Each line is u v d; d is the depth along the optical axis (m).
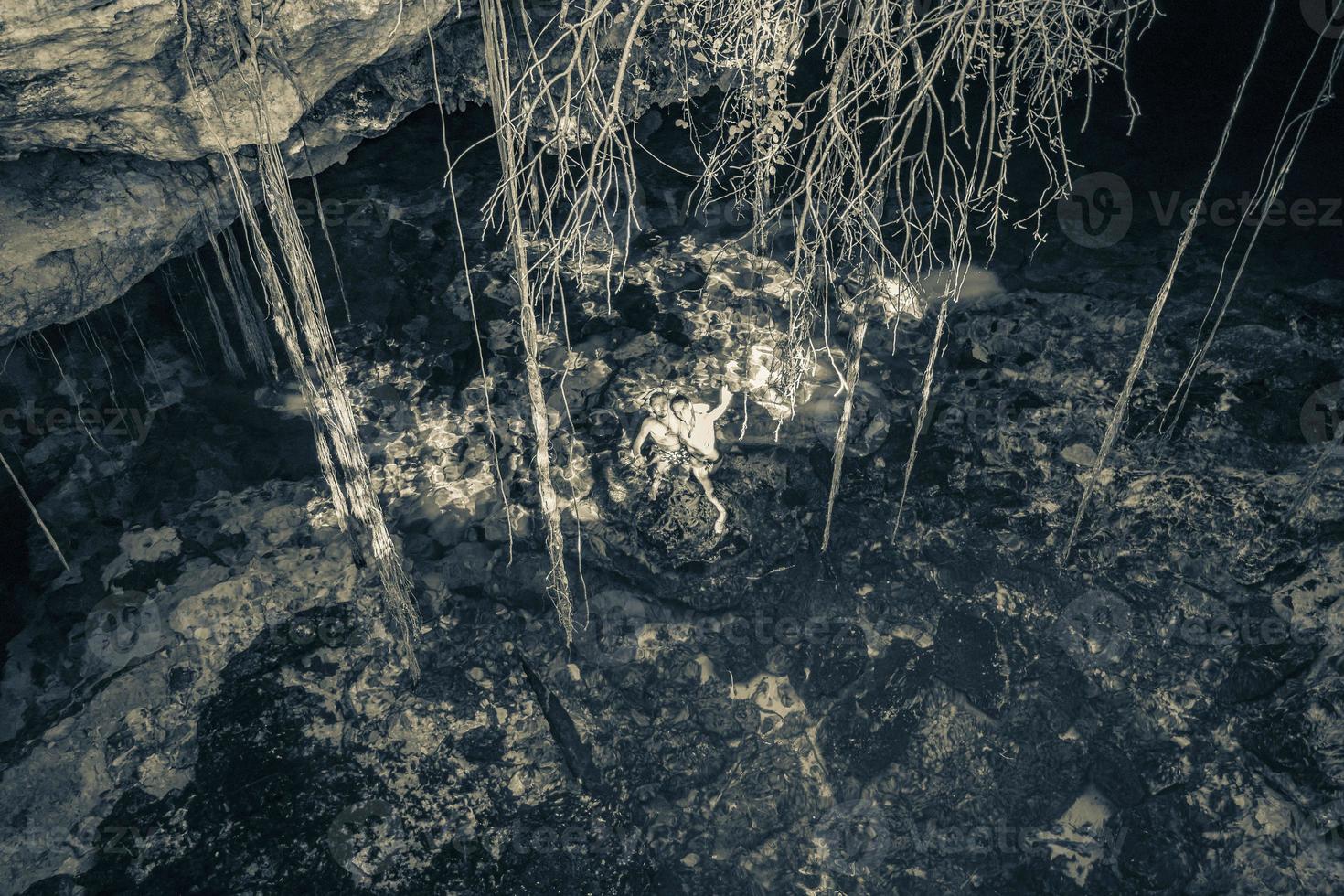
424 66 11.41
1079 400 10.12
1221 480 9.20
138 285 10.80
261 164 6.84
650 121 13.52
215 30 7.11
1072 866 7.09
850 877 7.15
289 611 8.59
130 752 7.65
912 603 8.71
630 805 7.52
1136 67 14.87
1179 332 10.67
